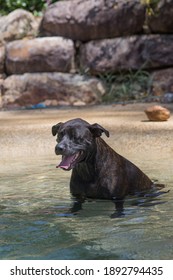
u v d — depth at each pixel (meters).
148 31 19.00
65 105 18.66
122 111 15.11
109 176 6.12
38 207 5.76
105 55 19.08
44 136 10.60
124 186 6.24
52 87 19.00
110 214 5.40
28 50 19.28
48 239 4.52
